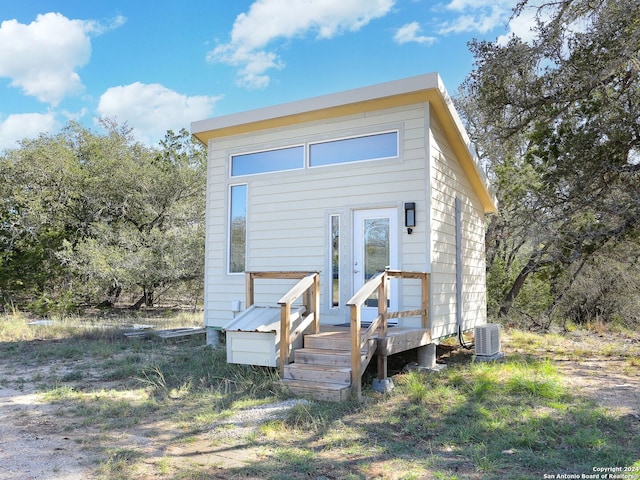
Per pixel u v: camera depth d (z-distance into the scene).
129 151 19.61
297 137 8.50
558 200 10.41
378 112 7.77
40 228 17.47
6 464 3.59
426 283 7.10
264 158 8.88
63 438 4.23
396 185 7.55
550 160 10.30
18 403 5.39
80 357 8.21
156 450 3.97
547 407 5.20
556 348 9.91
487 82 9.00
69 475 3.40
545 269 13.09
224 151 9.28
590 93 8.80
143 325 12.98
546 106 9.20
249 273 6.88
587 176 9.02
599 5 8.12
